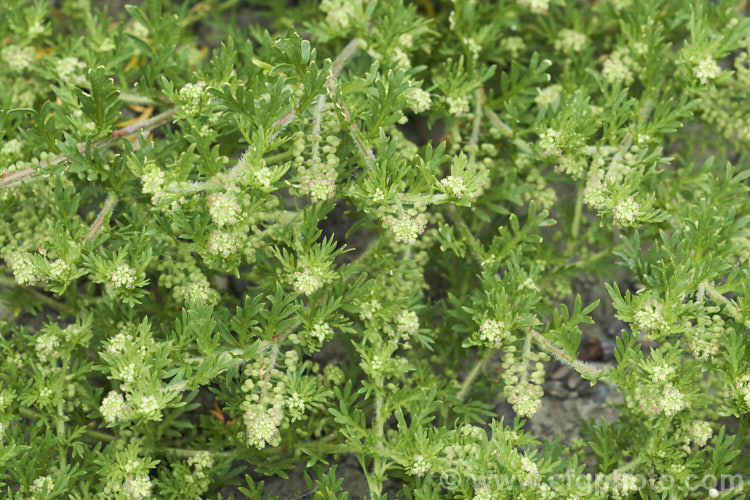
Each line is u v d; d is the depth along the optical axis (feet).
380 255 1.54
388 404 1.50
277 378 1.48
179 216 1.43
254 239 1.48
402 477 1.53
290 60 1.44
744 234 1.51
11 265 1.55
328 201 1.49
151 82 1.55
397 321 1.52
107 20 1.61
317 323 1.48
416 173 1.46
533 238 1.54
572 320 1.49
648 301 1.48
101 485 1.52
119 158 1.48
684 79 1.55
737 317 1.47
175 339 1.47
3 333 1.57
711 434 1.54
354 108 1.47
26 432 1.58
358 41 1.57
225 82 1.49
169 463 1.57
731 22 1.59
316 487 1.62
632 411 1.52
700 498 1.54
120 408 1.41
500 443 1.46
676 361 1.46
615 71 1.58
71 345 1.52
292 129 1.53
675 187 1.56
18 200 1.57
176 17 1.55
